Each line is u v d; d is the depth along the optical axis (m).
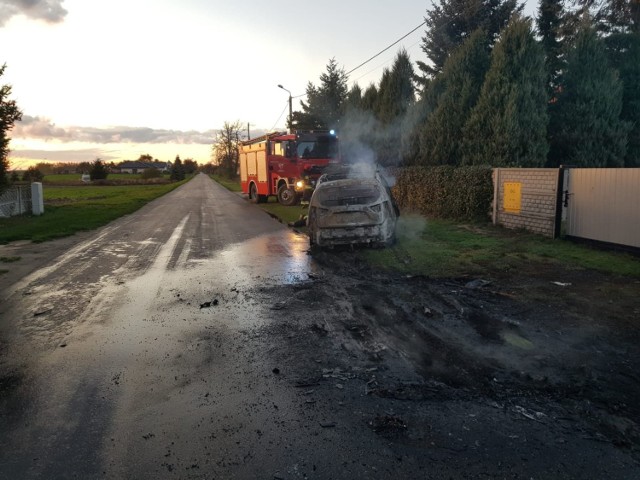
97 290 7.55
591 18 22.92
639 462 2.92
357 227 9.95
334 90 41.44
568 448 3.07
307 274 8.27
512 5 28.58
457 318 5.63
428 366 4.36
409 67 22.52
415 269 8.15
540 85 13.84
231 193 39.41
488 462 2.95
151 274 8.66
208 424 3.47
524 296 6.40
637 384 3.92
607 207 9.27
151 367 4.52
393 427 3.36
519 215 11.88
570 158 14.48
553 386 3.91
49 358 4.79
